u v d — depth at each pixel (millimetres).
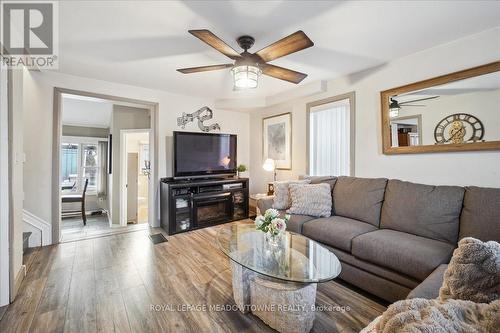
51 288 2086
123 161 5031
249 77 2021
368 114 2977
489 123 2104
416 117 2547
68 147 6621
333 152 3482
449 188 2123
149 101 3869
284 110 4309
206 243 3236
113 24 1976
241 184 4465
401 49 2463
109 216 5754
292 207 2902
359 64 2844
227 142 4480
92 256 2777
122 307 1838
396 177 2736
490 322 650
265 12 1816
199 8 1765
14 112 1979
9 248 1866
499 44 2035
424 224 2086
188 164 4000
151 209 4055
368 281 1979
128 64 2832
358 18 1907
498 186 2080
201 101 4465
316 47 2406
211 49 2438
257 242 2162
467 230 1869
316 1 1689
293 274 1563
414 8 1781
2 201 1839
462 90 2246
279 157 4418
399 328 671
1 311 1767
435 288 1274
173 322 1679
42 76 3053
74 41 2264
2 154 1828
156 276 2324
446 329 621
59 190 3193
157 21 1934
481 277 859
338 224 2395
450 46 2305
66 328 1607
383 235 2064
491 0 1691
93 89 3367
